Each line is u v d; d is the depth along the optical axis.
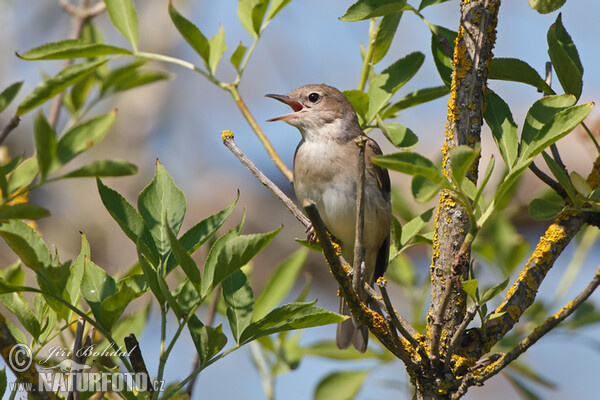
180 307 4.79
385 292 5.34
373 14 6.45
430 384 5.51
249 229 16.84
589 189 5.43
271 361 7.99
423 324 8.16
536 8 6.01
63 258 14.98
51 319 5.44
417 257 11.80
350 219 9.43
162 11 17.97
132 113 17.25
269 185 6.57
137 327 6.36
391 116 7.73
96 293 5.13
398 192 8.66
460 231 5.82
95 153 16.66
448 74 6.70
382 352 8.25
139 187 16.67
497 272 8.00
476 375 5.37
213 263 5.16
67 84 6.07
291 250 16.64
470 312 5.11
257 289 16.23
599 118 8.14
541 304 8.09
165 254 5.35
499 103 5.88
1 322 4.37
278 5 7.49
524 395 7.66
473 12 5.97
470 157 4.46
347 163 9.48
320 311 5.13
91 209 15.68
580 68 6.25
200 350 4.98
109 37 17.30
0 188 4.30
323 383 7.91
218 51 7.54
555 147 6.23
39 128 4.04
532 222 11.34
